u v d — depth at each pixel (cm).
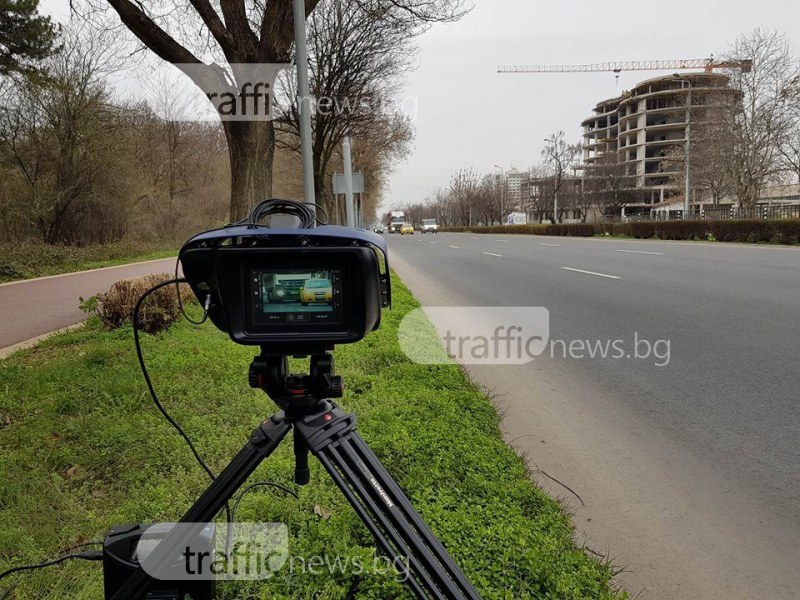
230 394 413
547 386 482
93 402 409
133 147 2280
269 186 862
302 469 163
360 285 143
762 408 406
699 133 3344
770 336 587
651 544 257
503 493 273
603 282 1020
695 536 262
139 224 2461
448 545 223
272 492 273
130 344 593
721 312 711
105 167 2045
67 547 238
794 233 1844
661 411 413
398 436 327
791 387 443
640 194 7712
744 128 2811
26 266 1537
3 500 276
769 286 880
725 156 2906
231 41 799
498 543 226
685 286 922
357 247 142
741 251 1539
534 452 354
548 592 204
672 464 333
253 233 142
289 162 2722
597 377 499
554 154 5247
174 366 491
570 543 244
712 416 398
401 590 200
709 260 1298
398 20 1129
